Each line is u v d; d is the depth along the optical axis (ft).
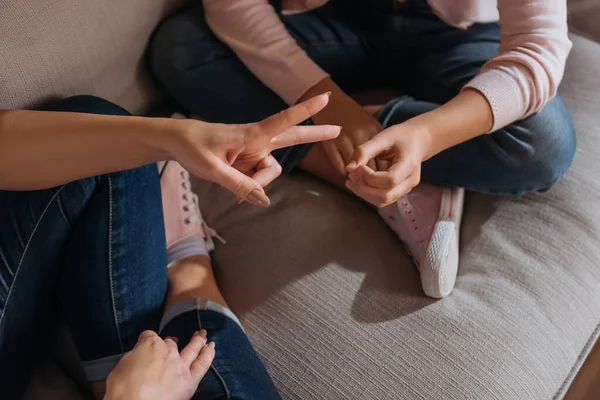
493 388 2.29
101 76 2.91
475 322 2.45
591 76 3.28
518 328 2.44
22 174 2.23
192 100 3.15
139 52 3.14
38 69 2.53
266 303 2.62
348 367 2.40
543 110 2.67
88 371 2.41
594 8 3.57
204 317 2.37
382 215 2.86
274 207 2.95
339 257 2.71
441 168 2.77
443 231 2.61
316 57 3.19
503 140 2.63
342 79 3.30
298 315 2.55
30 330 2.38
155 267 2.53
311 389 2.38
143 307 2.46
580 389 3.14
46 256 2.40
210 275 2.73
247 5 3.01
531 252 2.69
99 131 2.12
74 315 2.41
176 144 2.00
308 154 2.96
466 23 2.94
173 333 2.35
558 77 2.55
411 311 2.52
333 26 3.22
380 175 2.17
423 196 2.81
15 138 2.17
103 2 2.70
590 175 2.90
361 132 2.74
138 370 1.95
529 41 2.53
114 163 2.21
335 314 2.53
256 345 2.53
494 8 2.94
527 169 2.67
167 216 2.89
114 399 1.88
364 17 3.24
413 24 3.04
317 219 2.84
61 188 2.38
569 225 2.74
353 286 2.61
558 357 2.44
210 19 3.11
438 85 2.99
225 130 1.97
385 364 2.38
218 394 2.09
